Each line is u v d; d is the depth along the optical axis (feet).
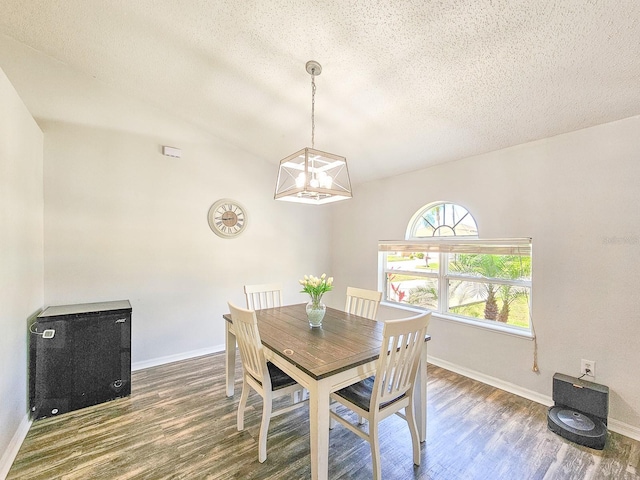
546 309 8.11
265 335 6.61
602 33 4.98
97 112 9.39
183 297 11.04
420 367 6.47
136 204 10.07
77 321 7.73
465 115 7.84
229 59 7.70
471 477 5.60
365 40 6.21
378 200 13.15
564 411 7.23
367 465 5.90
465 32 5.52
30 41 8.18
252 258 12.82
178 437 6.64
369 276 13.58
